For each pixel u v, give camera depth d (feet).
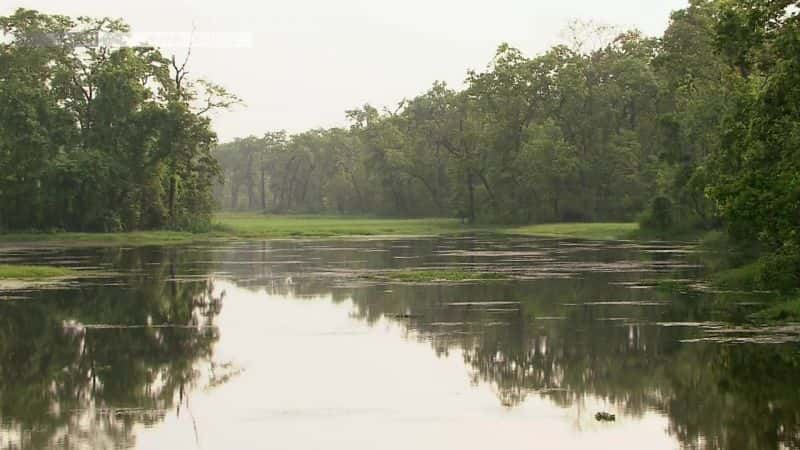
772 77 92.07
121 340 85.10
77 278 142.31
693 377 66.54
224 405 60.18
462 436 52.60
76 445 50.98
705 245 190.19
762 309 98.37
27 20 278.87
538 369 69.72
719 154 152.87
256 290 124.36
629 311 98.58
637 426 54.24
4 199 259.60
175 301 112.98
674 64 236.22
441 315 98.12
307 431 53.78
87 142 279.90
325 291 121.90
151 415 57.82
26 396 63.16
